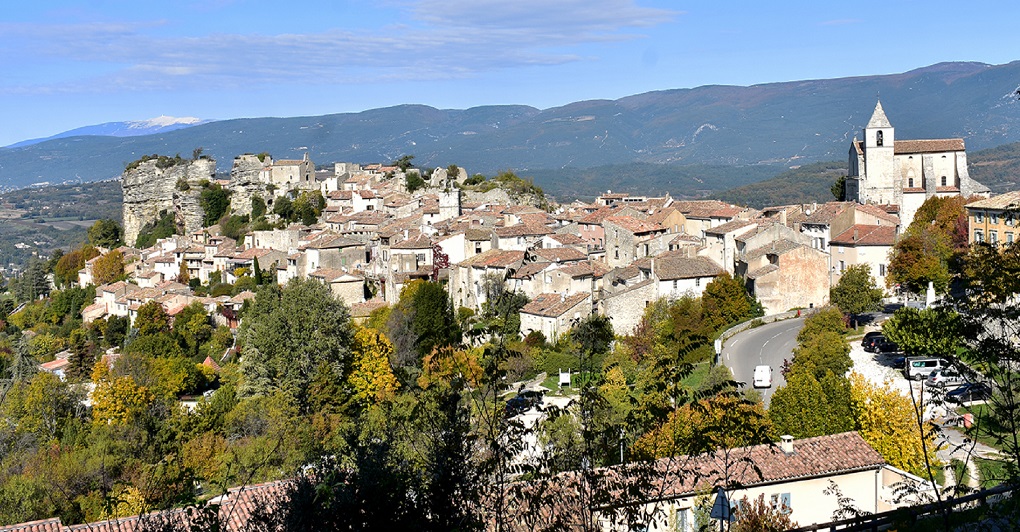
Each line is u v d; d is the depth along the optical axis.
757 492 36.50
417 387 27.77
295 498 25.64
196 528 27.53
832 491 34.62
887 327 67.50
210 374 111.94
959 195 123.56
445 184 192.12
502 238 128.50
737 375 71.94
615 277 106.88
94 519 51.72
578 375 30.17
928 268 87.75
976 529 26.61
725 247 108.44
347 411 81.19
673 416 27.77
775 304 96.56
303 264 146.12
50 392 86.31
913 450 46.75
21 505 55.62
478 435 24.41
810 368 62.75
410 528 23.81
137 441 68.44
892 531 28.77
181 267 177.75
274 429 68.69
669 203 156.88
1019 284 26.12
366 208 187.50
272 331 86.62
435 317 99.88
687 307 90.81
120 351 127.12
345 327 91.19
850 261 101.62
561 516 24.16
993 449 47.12
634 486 24.19
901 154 131.62
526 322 98.62
